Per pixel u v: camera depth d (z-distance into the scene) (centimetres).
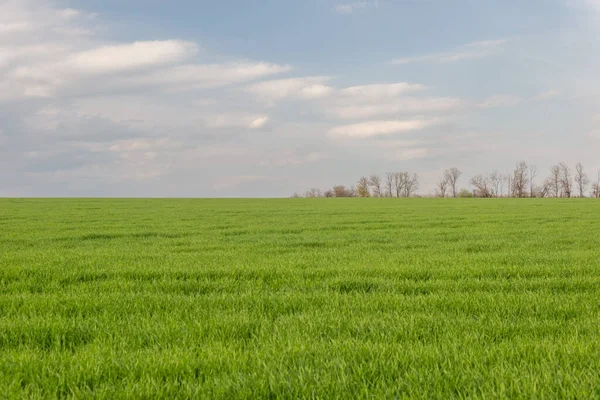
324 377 385
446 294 752
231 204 5638
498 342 497
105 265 1083
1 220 2781
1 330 539
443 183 12038
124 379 389
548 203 5856
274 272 955
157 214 3525
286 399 363
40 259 1173
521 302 675
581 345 459
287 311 656
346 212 3866
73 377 396
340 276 904
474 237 1831
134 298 720
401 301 683
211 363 423
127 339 507
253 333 537
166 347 483
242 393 362
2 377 396
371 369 406
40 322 564
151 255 1278
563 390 351
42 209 4109
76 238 1841
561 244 1545
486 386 368
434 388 369
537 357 434
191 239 1789
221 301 700
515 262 1110
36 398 360
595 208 4403
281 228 2252
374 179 12950
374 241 1728
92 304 677
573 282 833
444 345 464
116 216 3250
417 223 2611
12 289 830
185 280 916
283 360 432
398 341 501
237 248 1488
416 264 1071
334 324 559
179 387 380
